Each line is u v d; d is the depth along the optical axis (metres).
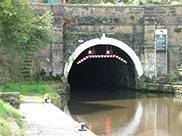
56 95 21.92
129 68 34.53
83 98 29.52
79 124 11.88
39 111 14.60
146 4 31.61
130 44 31.72
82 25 31.14
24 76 27.48
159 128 17.14
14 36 22.34
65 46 30.97
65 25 30.97
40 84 26.59
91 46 31.23
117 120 19.12
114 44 31.41
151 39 31.53
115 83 41.38
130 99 28.05
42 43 25.09
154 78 31.45
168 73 31.70
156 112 21.55
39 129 10.95
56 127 11.30
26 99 18.69
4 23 21.81
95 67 45.00
